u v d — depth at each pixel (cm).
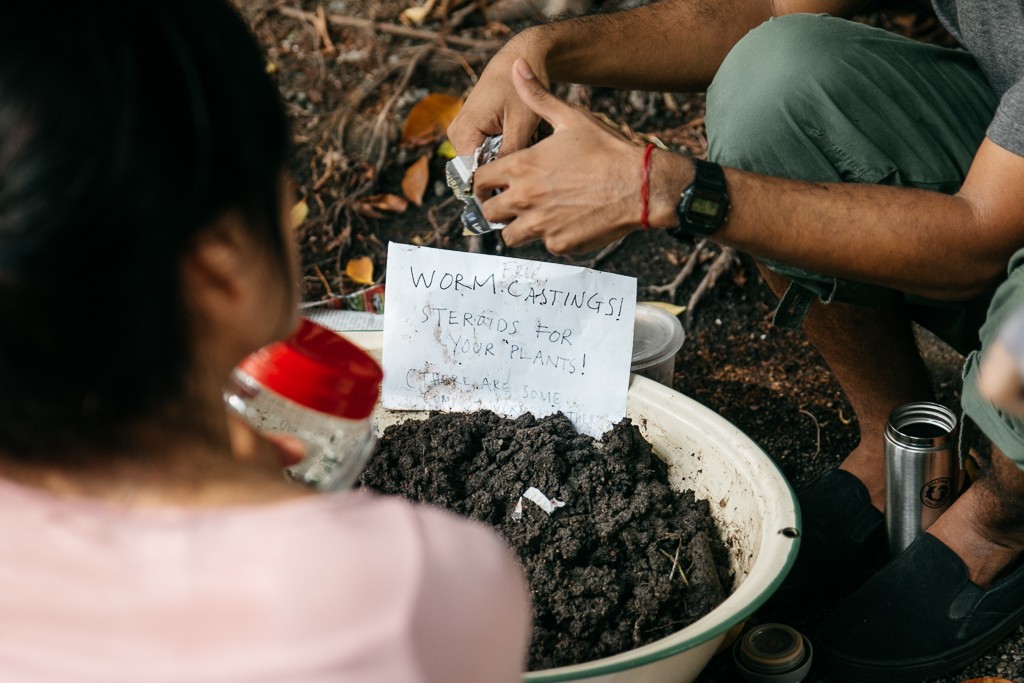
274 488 62
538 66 155
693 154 253
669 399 162
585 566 146
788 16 154
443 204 255
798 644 149
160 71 52
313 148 267
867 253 129
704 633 117
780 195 128
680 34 169
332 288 237
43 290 51
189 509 58
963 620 149
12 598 55
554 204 129
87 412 55
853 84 145
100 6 51
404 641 55
